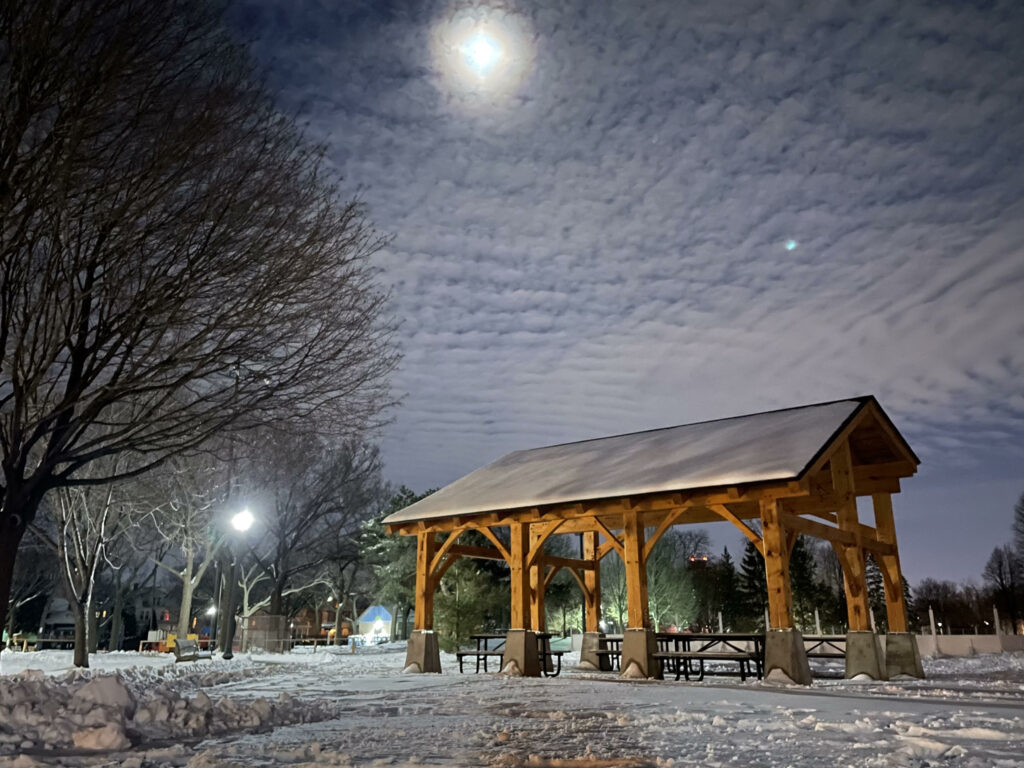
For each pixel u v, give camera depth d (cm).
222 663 2120
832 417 1563
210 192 908
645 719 794
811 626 6019
